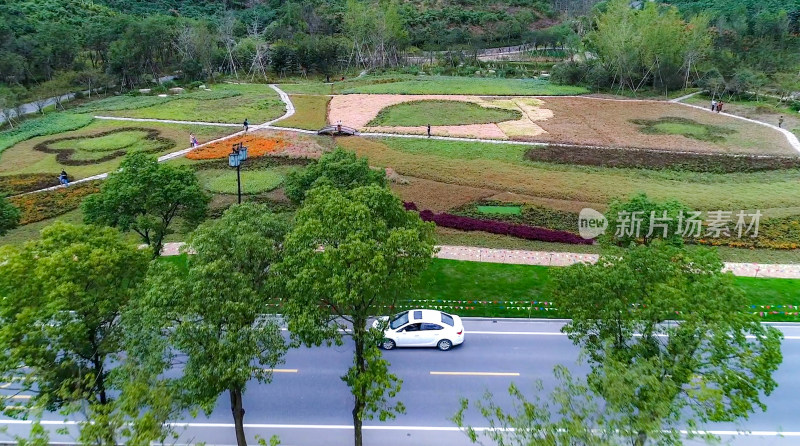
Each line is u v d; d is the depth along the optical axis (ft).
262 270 51.90
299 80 270.46
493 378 65.10
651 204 74.18
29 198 117.91
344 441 56.18
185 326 41.86
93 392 42.75
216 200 115.85
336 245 50.90
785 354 68.33
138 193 74.02
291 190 85.97
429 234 59.98
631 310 47.65
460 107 195.83
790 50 249.14
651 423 35.40
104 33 241.96
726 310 43.91
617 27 223.71
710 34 243.40
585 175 130.21
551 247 97.55
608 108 197.57
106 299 49.32
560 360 68.44
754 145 151.33
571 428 35.96
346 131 163.12
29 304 47.09
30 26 248.32
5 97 179.32
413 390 63.05
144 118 182.70
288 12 328.70
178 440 55.77
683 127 171.01
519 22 361.51
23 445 35.47
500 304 79.41
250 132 164.45
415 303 79.15
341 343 48.32
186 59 254.06
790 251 94.63
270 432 57.26
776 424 57.62
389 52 299.58
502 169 134.41
